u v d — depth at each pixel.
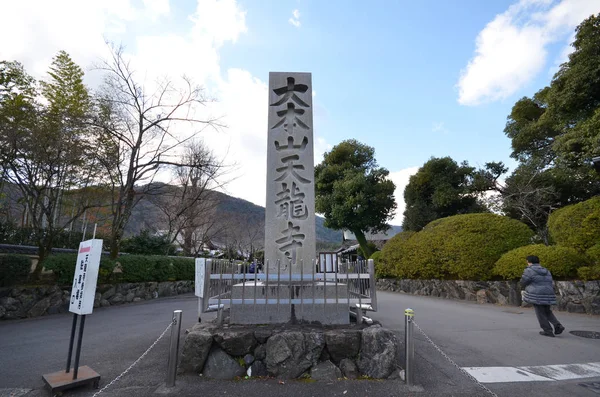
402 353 4.80
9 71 10.92
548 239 11.88
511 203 14.73
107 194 13.03
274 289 4.54
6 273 8.23
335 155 22.78
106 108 11.39
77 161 10.10
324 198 21.86
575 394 3.52
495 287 10.08
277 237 5.42
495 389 3.63
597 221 8.39
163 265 14.11
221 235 23.70
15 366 4.50
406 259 13.91
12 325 7.51
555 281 8.52
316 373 3.74
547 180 14.38
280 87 5.91
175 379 3.64
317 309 4.44
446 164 18.78
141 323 7.68
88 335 6.39
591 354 4.85
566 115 12.75
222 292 4.95
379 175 21.83
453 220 12.25
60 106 12.41
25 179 9.61
